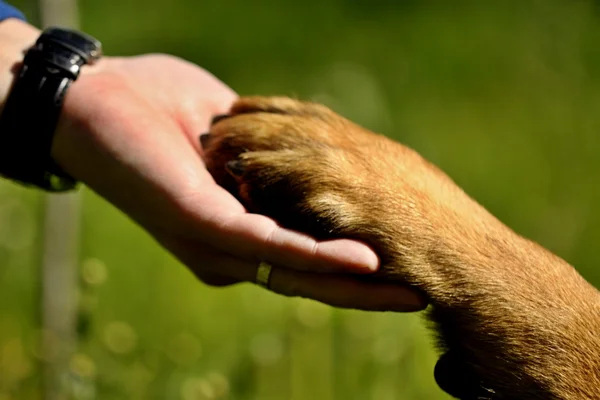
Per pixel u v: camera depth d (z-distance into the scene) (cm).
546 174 685
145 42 838
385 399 388
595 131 711
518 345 216
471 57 827
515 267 222
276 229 222
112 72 277
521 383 214
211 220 229
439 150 702
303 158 231
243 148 241
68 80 259
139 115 255
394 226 224
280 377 383
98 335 399
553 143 709
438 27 866
